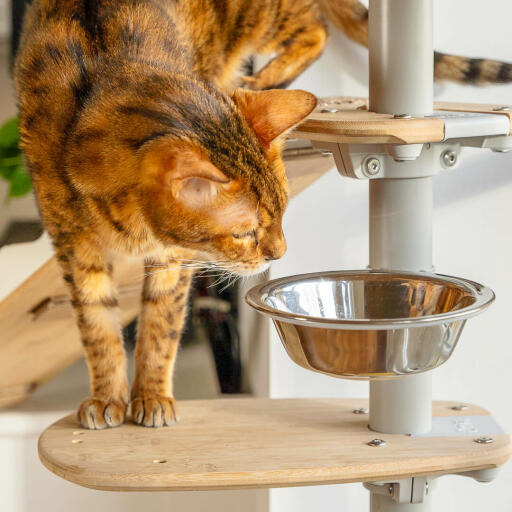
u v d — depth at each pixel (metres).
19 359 2.06
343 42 1.82
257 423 1.34
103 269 1.48
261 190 1.33
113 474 1.14
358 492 1.92
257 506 1.99
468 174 1.85
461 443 1.24
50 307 1.82
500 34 1.80
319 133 1.13
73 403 2.22
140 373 1.48
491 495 1.99
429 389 1.28
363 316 1.20
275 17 1.83
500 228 1.88
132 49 1.43
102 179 1.33
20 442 2.08
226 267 1.38
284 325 1.08
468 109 1.24
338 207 1.82
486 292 1.07
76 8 1.43
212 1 1.74
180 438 1.28
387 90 1.20
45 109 1.39
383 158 1.18
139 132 1.29
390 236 1.25
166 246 1.42
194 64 1.63
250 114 1.38
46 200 1.40
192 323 2.35
